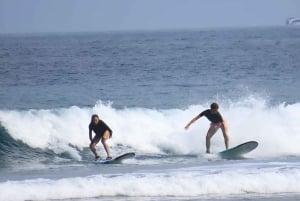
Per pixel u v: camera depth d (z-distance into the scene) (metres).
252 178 49.75
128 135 69.50
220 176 49.97
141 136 69.38
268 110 74.94
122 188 47.38
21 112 68.50
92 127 61.53
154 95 104.94
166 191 47.44
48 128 67.50
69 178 49.53
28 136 65.56
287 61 190.88
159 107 91.25
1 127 65.75
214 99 99.75
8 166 57.97
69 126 68.62
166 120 72.75
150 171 53.69
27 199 45.06
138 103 95.56
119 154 64.88
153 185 47.94
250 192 48.22
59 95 104.12
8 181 48.38
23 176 52.66
